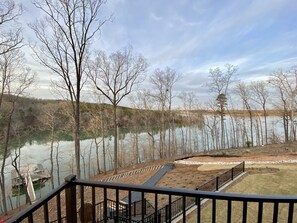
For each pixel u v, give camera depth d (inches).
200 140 1910.7
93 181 86.6
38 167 1227.2
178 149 1643.7
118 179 837.2
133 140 1519.4
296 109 1368.1
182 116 1815.9
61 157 1341.0
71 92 703.7
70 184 88.9
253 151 984.3
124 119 1565.0
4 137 900.0
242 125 1684.3
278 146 1060.5
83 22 630.5
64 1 663.8
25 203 940.0
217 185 467.5
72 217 88.8
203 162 850.8
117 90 971.9
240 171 586.9
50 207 506.6
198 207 74.8
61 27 618.8
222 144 1590.8
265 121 1528.1
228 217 71.1
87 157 1517.0
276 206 66.5
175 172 791.7
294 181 539.8
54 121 1098.1
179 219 343.9
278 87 1405.0
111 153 1513.3
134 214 339.9
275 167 644.1
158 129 1596.9
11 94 756.0
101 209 350.6
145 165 1113.4
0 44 549.6
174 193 73.9
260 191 495.2
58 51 641.6
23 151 1423.5
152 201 450.9
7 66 746.2
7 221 66.2
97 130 1353.3
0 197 979.9
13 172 1062.4
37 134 1429.6
